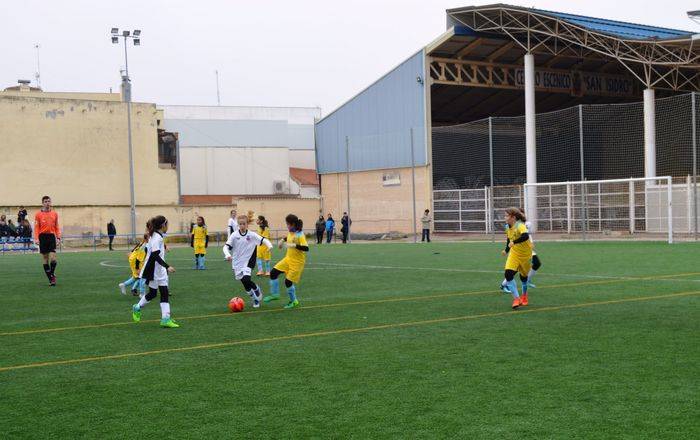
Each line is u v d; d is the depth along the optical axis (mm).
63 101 50750
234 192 62094
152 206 50719
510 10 42938
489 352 8773
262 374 7863
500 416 6141
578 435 5617
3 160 49312
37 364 8602
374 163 51312
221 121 67625
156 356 8969
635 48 41094
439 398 6738
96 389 7340
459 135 50625
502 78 51156
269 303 14070
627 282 16469
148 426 6062
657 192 36812
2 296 16094
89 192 51250
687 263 21500
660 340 9352
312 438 5676
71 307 14039
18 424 6191
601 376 7441
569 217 39844
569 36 43344
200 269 23438
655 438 5523
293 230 13234
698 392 6777
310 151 73438
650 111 41031
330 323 11367
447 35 46125
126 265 26484
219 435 5797
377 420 6098
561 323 10867
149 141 53031
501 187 45531
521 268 12664
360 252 31547
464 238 45031
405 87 48875
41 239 18531
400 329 10609
